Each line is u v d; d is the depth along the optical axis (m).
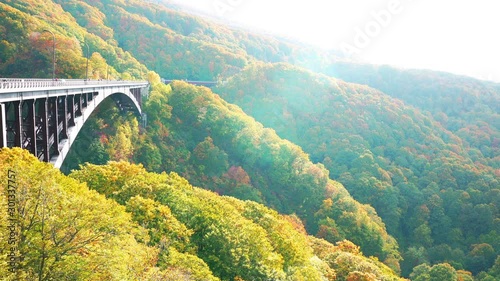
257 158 96.38
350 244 62.47
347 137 133.62
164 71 175.88
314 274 40.44
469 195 107.75
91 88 53.44
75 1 168.88
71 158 67.25
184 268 28.44
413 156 132.88
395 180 117.31
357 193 107.88
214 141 97.62
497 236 94.38
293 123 137.88
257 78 151.00
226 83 160.12
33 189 21.34
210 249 35.69
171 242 32.16
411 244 97.75
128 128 82.38
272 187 93.31
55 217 20.61
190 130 99.25
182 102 104.75
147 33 188.12
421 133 146.75
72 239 20.86
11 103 30.12
